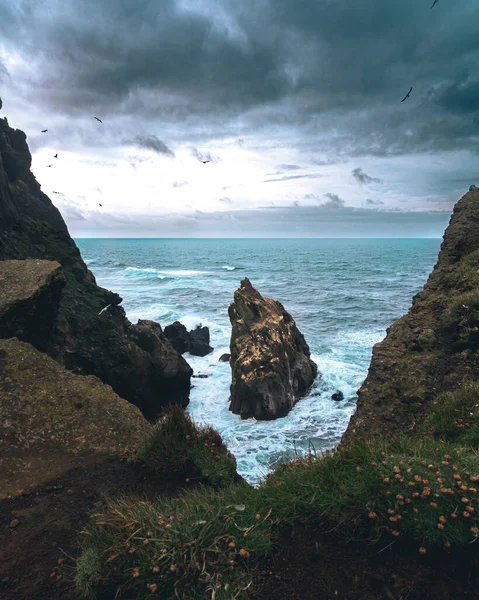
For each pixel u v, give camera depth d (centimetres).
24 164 2397
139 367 1825
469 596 250
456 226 1378
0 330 979
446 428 600
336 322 3797
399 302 4950
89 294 1944
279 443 1619
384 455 364
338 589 264
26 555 341
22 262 1202
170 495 439
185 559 274
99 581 282
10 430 529
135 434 569
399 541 299
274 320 2145
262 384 1836
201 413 1967
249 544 296
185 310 4294
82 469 487
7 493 434
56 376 653
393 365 864
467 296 959
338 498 329
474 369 790
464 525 291
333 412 1881
